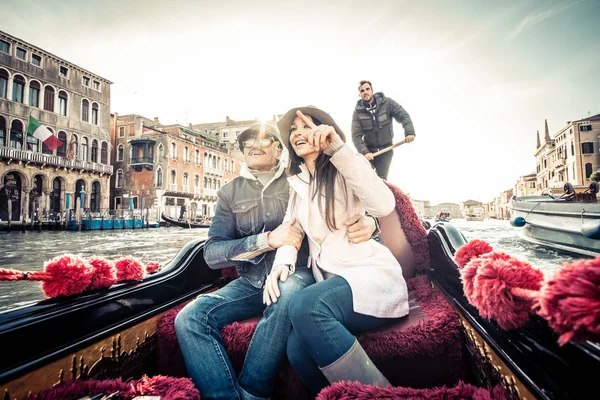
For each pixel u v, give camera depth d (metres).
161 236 18.97
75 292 1.01
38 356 0.85
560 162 35.28
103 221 24.53
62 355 0.90
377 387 0.82
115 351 1.09
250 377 1.08
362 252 1.21
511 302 0.67
